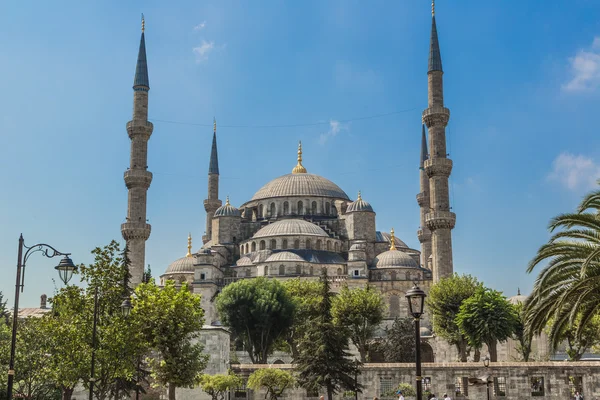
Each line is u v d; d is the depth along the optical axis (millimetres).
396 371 79188
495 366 76875
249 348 107625
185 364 57281
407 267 139000
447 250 121750
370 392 79062
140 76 133500
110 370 50906
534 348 110562
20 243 34906
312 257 141125
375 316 108125
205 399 72375
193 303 58625
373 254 152375
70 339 50719
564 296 39188
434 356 118625
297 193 163250
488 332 86625
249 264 141750
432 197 124625
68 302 51875
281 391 71812
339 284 132375
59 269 36688
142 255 127875
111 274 53406
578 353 87500
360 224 153000
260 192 170000
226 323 108562
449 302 99812
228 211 158875
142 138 131500
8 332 63250
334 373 74125
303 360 75500
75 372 50000
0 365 59000
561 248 42156
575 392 76125
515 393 75938
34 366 59375
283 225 147875
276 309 107688
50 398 65312
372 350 120875
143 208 129500
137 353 54156
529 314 45719
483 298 89312
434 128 126125
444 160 123812
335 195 166125
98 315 51688
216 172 176750
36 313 112500
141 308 56406
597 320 81125
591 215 40219
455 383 77812
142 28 137250
